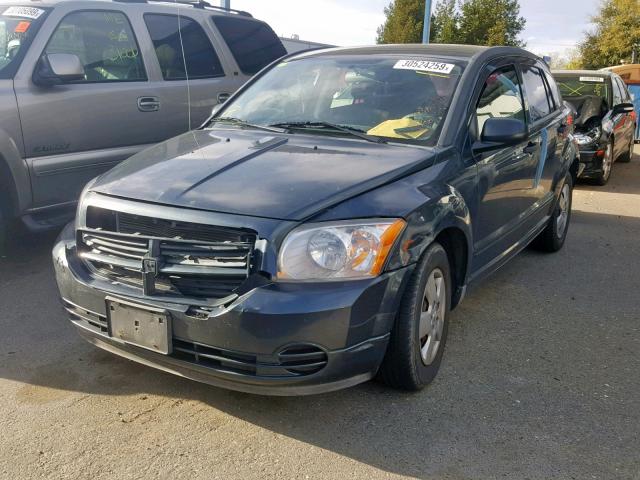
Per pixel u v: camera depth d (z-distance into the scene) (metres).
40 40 5.11
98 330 3.14
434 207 3.23
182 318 2.80
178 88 6.18
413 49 4.55
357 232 2.85
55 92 5.11
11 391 3.29
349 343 2.80
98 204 3.17
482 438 3.00
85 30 5.52
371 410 3.21
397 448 2.90
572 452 2.92
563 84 11.36
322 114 4.14
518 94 4.90
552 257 6.11
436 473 2.74
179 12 6.47
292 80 4.57
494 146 4.02
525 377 3.63
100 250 3.15
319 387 2.83
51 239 6.00
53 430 2.96
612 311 4.73
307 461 2.79
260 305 2.69
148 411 3.14
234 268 2.81
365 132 3.87
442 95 3.99
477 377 3.60
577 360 3.88
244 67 7.07
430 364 3.41
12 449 2.81
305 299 2.71
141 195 3.08
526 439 3.01
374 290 2.84
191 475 2.67
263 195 2.94
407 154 3.51
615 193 9.82
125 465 2.73
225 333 2.73
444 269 3.44
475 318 4.50
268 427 3.04
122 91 5.64
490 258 4.30
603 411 3.29
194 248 2.87
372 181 3.12
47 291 4.72
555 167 5.57
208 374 2.85
